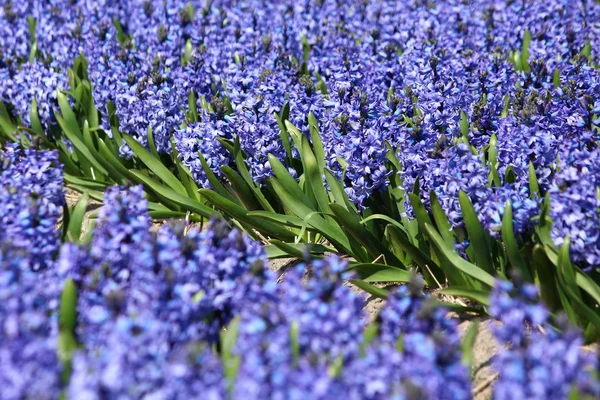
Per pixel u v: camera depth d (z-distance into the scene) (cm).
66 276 181
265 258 186
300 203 215
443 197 198
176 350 172
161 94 232
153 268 179
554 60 244
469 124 223
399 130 215
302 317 170
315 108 227
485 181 196
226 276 182
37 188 202
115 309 172
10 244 183
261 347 166
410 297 174
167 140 231
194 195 229
